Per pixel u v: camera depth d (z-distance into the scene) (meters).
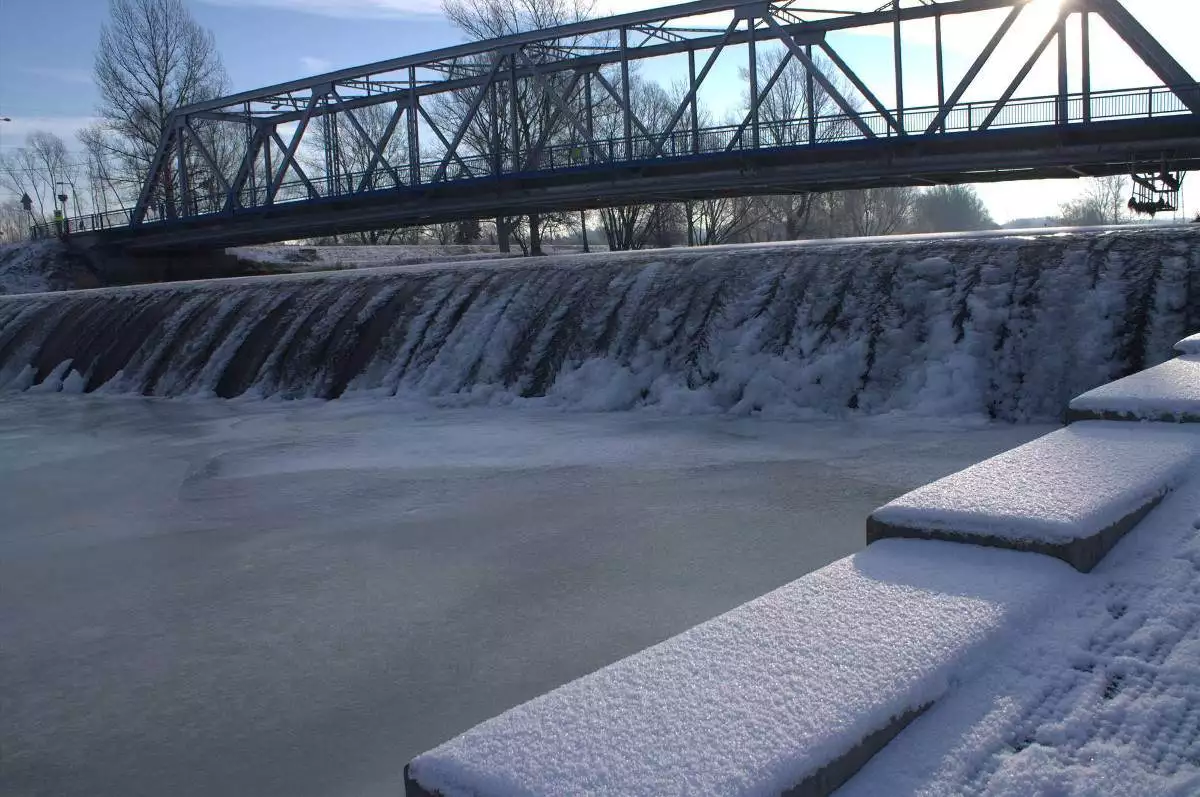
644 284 15.68
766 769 1.85
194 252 55.22
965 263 13.62
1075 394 11.26
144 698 4.98
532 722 2.04
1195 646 2.61
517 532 7.68
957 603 2.71
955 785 2.01
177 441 12.94
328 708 4.75
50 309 23.42
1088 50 32.31
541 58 46.44
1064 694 2.37
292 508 8.82
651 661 2.33
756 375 13.05
